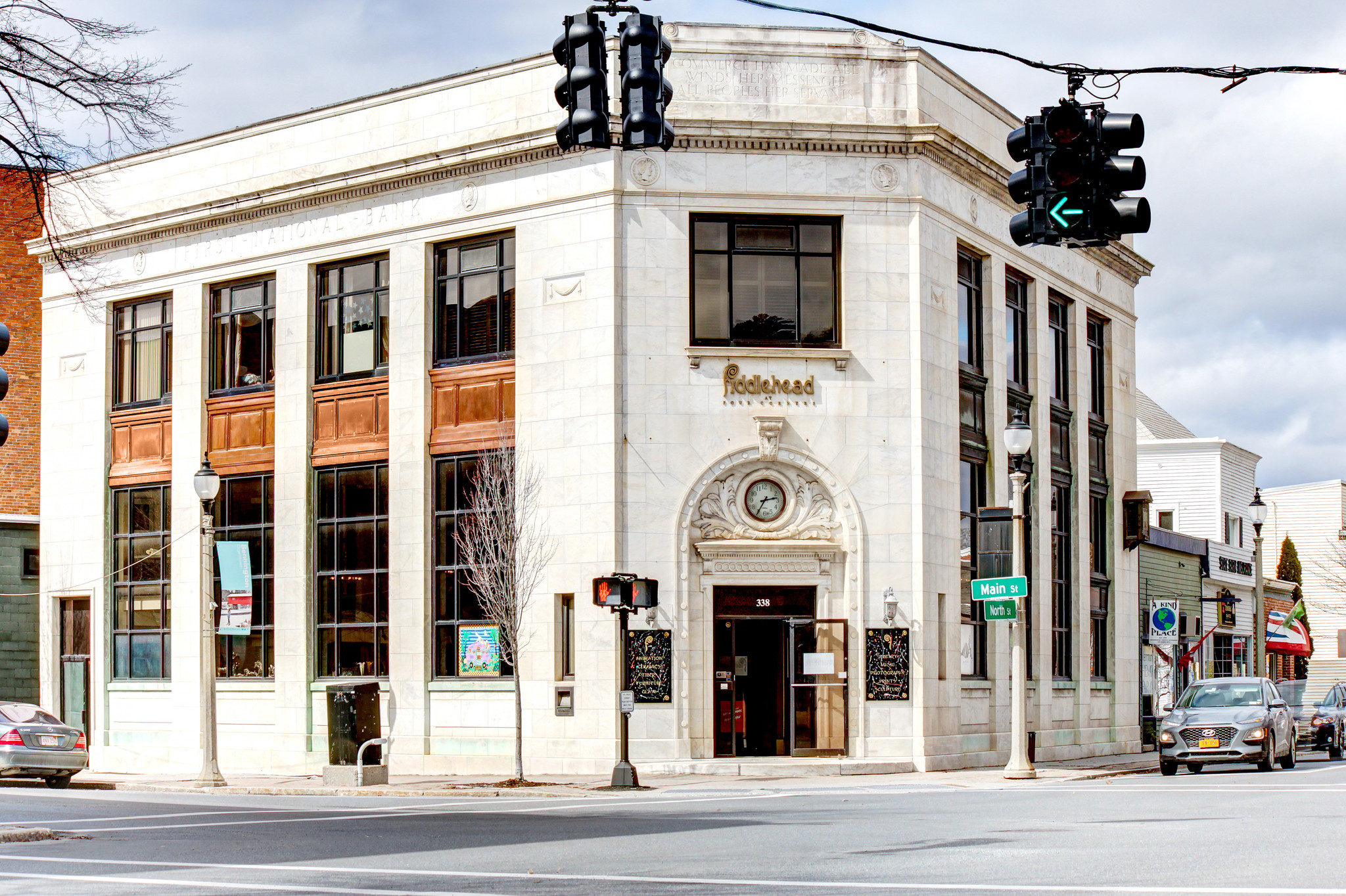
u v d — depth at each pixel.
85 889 11.70
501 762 30.16
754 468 29.83
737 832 16.02
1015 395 34.72
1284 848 13.53
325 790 25.88
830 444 29.89
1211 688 29.62
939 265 31.28
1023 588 27.34
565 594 29.77
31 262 41.78
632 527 29.28
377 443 32.47
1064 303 38.25
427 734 31.12
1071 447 37.75
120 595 36.28
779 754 29.52
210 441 34.94
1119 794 21.50
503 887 11.50
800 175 30.23
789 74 30.58
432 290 32.16
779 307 30.28
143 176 36.38
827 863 12.82
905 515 30.00
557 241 30.33
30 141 17.38
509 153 30.73
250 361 34.75
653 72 13.69
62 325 37.66
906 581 29.86
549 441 30.09
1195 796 20.56
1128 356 41.66
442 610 31.47
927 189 30.83
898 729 29.47
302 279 33.66
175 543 35.06
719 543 29.30
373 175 32.50
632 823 17.56
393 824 17.89
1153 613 37.94
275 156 34.34
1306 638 61.88
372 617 32.34
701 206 29.95
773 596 29.83
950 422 31.36
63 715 37.00
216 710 33.25
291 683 32.94
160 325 36.34
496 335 31.34
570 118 13.80
